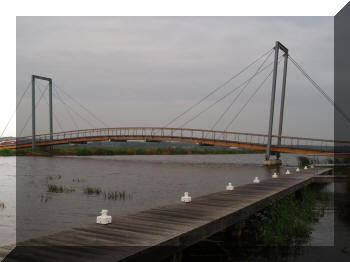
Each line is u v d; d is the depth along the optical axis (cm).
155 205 1953
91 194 2350
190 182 3291
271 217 1392
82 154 10225
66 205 1923
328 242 1155
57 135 8912
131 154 11925
